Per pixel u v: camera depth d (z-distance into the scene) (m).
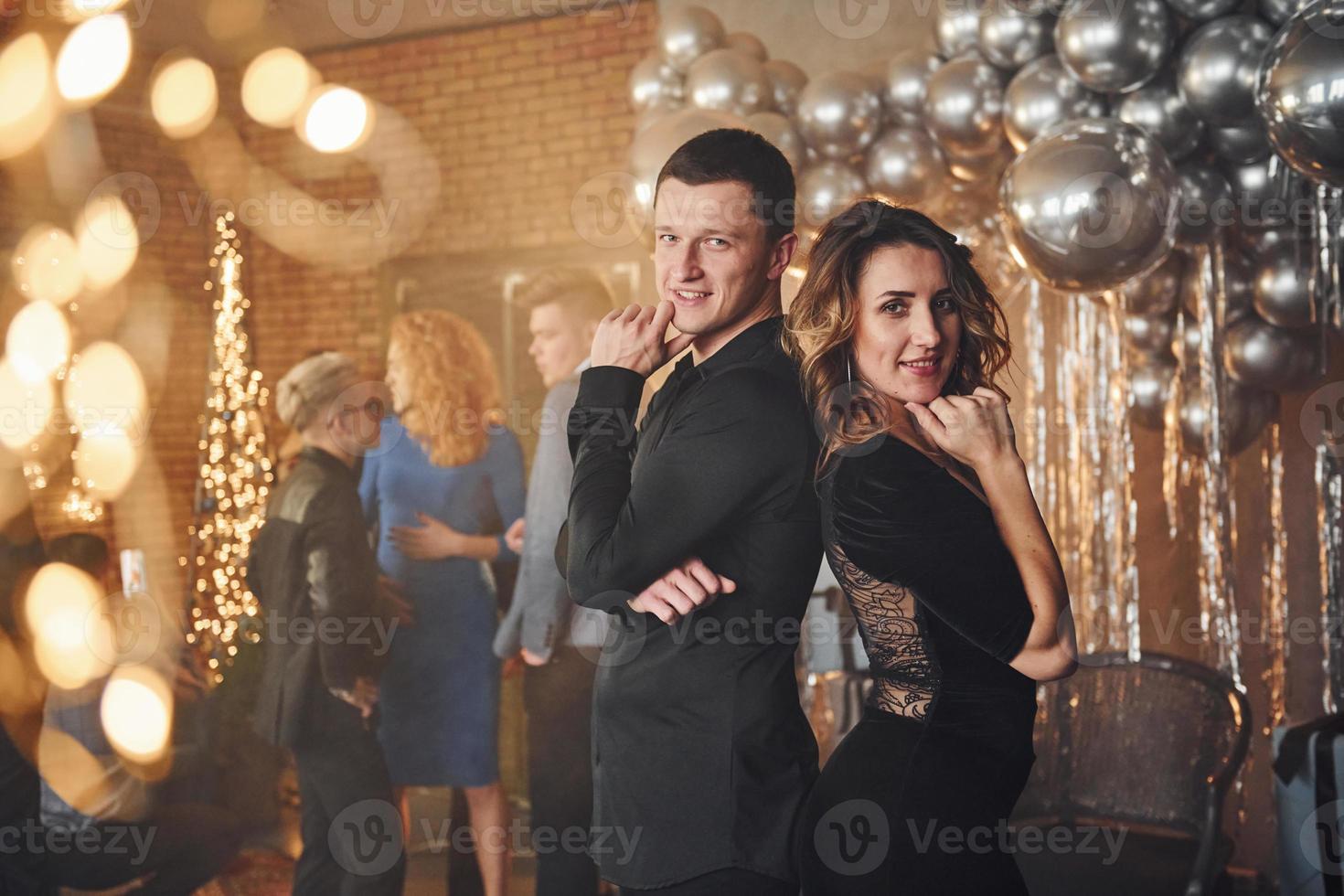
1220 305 2.69
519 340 4.94
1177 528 3.25
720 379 1.39
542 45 4.89
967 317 1.39
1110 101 2.50
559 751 2.57
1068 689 2.61
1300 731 2.08
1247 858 3.29
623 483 1.44
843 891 1.33
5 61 2.95
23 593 2.03
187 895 2.23
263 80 5.30
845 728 3.07
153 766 2.69
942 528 1.29
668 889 1.41
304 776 2.56
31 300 4.05
